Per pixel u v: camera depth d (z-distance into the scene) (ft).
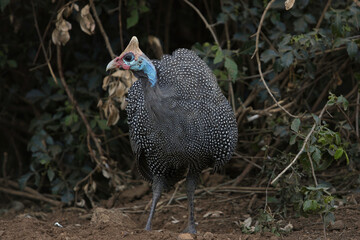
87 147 38.29
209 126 27.07
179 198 36.14
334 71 36.37
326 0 36.19
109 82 34.81
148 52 42.19
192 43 45.73
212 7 42.16
